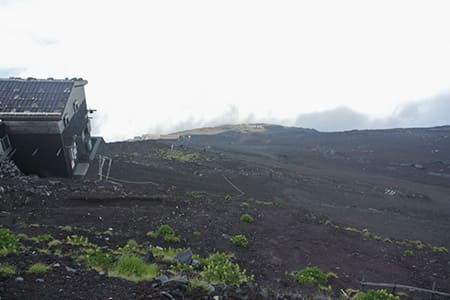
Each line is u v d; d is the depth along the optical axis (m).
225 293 6.48
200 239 13.88
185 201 19.91
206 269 8.59
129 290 5.95
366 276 13.45
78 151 30.23
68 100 26.66
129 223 14.27
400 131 107.56
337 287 11.46
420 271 15.46
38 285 5.74
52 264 6.85
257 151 82.81
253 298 6.76
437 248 20.16
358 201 38.28
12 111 23.88
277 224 18.66
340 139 102.00
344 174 57.41
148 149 53.78
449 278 15.15
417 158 71.69
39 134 24.28
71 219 13.60
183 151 55.41
